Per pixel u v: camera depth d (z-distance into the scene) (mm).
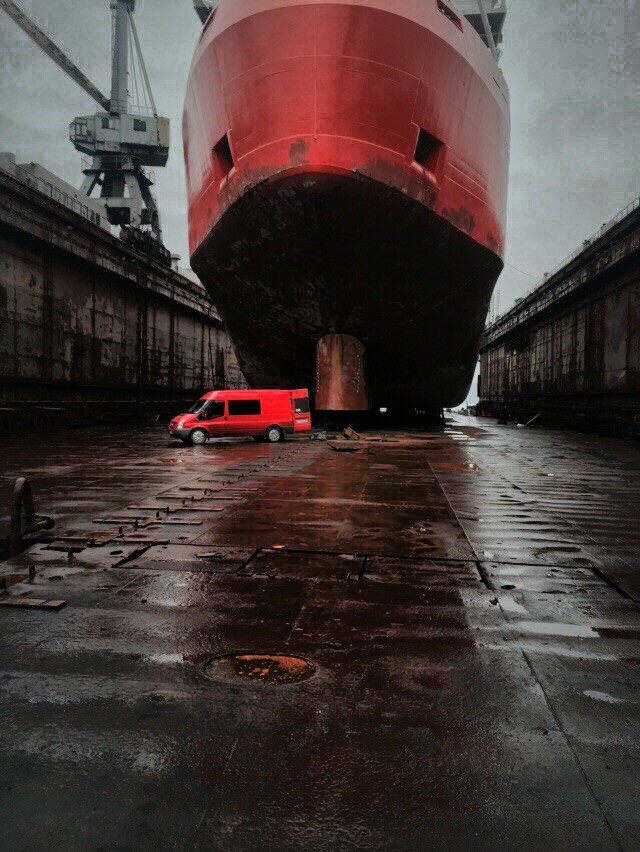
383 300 20266
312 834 1796
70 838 1769
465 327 23766
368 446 18234
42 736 2322
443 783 2041
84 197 35812
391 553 5320
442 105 16359
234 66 15930
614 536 6086
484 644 3297
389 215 16875
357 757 2191
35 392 27344
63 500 8094
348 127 15305
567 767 2137
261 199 16922
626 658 3121
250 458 14305
